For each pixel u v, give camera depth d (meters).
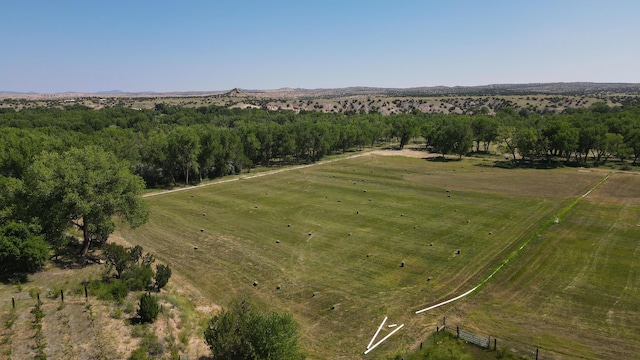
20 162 68.00
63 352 25.83
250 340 24.98
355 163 118.50
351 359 28.98
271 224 59.88
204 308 35.72
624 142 108.81
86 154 44.44
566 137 107.25
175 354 27.69
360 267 44.66
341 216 63.62
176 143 86.81
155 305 30.91
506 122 147.38
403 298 37.81
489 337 31.11
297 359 25.48
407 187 84.50
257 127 118.25
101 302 32.81
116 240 52.16
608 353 29.30
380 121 165.38
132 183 46.59
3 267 36.25
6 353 24.97
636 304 36.03
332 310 35.78
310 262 46.06
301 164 118.12
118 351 26.64
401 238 53.38
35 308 30.25
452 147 125.25
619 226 57.19
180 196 78.19
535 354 29.31
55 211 40.44
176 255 48.00
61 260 42.12
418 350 29.84
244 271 43.72
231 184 89.75
